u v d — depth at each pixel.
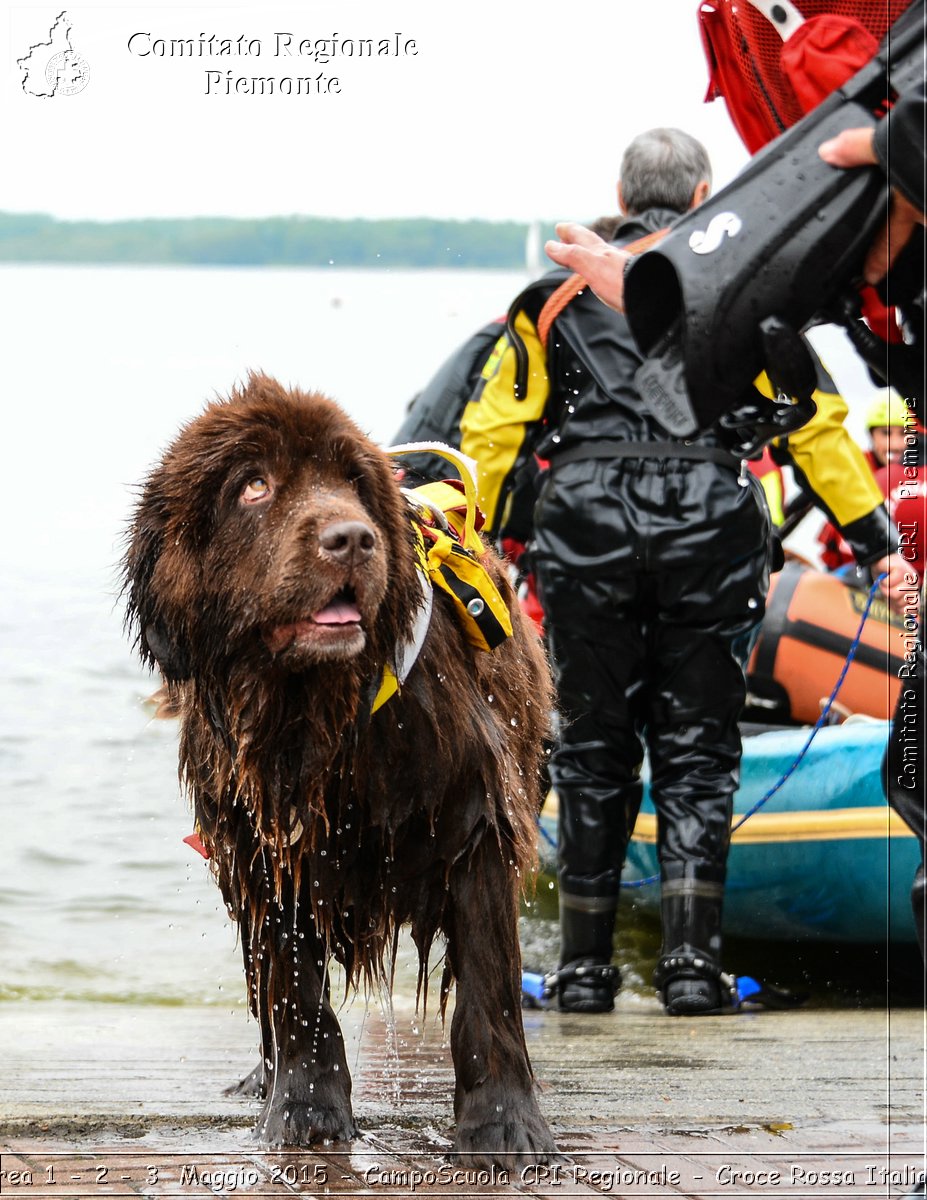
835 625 9.67
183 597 3.85
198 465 3.83
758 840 8.11
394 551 3.88
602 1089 4.71
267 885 4.20
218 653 3.87
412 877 4.14
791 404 3.71
